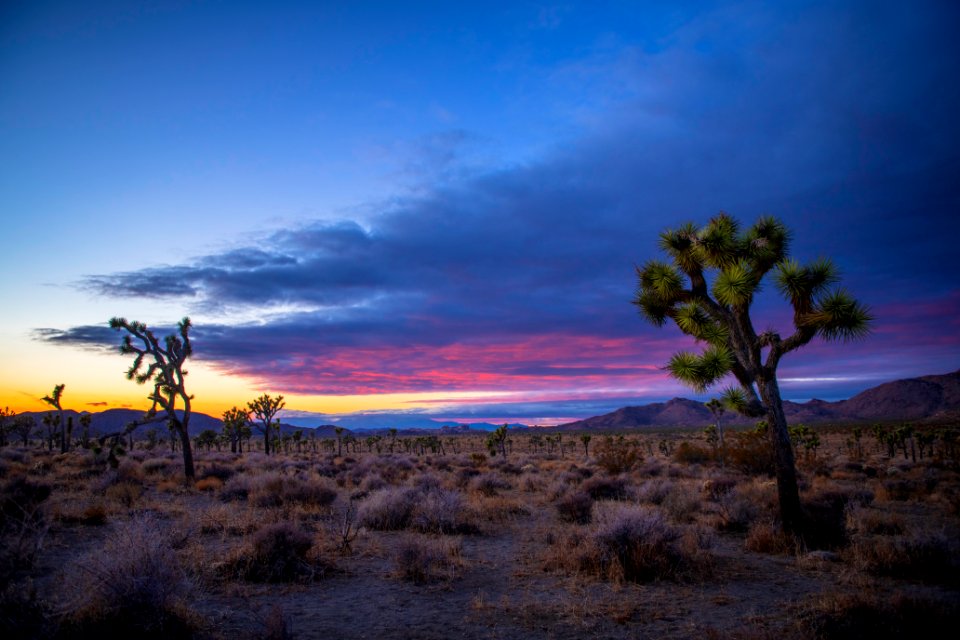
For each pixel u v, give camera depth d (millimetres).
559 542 11461
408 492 16359
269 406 51250
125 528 6777
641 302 13711
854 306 10852
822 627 6242
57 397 42844
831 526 11289
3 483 14078
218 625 6578
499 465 35656
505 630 6734
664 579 8984
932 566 8945
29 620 5453
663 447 60594
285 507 15531
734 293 11859
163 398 24625
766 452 26531
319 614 7309
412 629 6766
